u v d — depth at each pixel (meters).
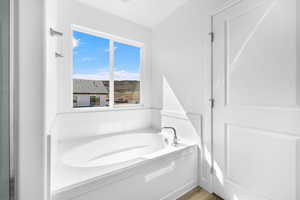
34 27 0.73
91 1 1.97
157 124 2.56
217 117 1.60
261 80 1.24
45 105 0.77
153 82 2.66
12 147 0.69
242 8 1.37
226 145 1.52
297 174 1.05
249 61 1.32
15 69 0.70
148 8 2.12
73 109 2.01
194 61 1.87
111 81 2.38
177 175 1.57
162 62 2.45
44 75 0.76
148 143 2.29
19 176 0.71
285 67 1.10
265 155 1.22
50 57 1.06
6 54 0.67
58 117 1.86
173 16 2.21
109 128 2.27
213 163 1.63
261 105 1.25
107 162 2.01
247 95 1.34
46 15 0.78
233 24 1.45
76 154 1.72
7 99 0.68
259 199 1.25
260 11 1.24
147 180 1.31
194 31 1.87
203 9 1.75
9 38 0.68
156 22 2.49
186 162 1.66
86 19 2.03
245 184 1.35
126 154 2.18
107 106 2.37
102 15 2.16
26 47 0.72
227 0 1.49
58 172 1.08
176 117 2.15
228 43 1.50
